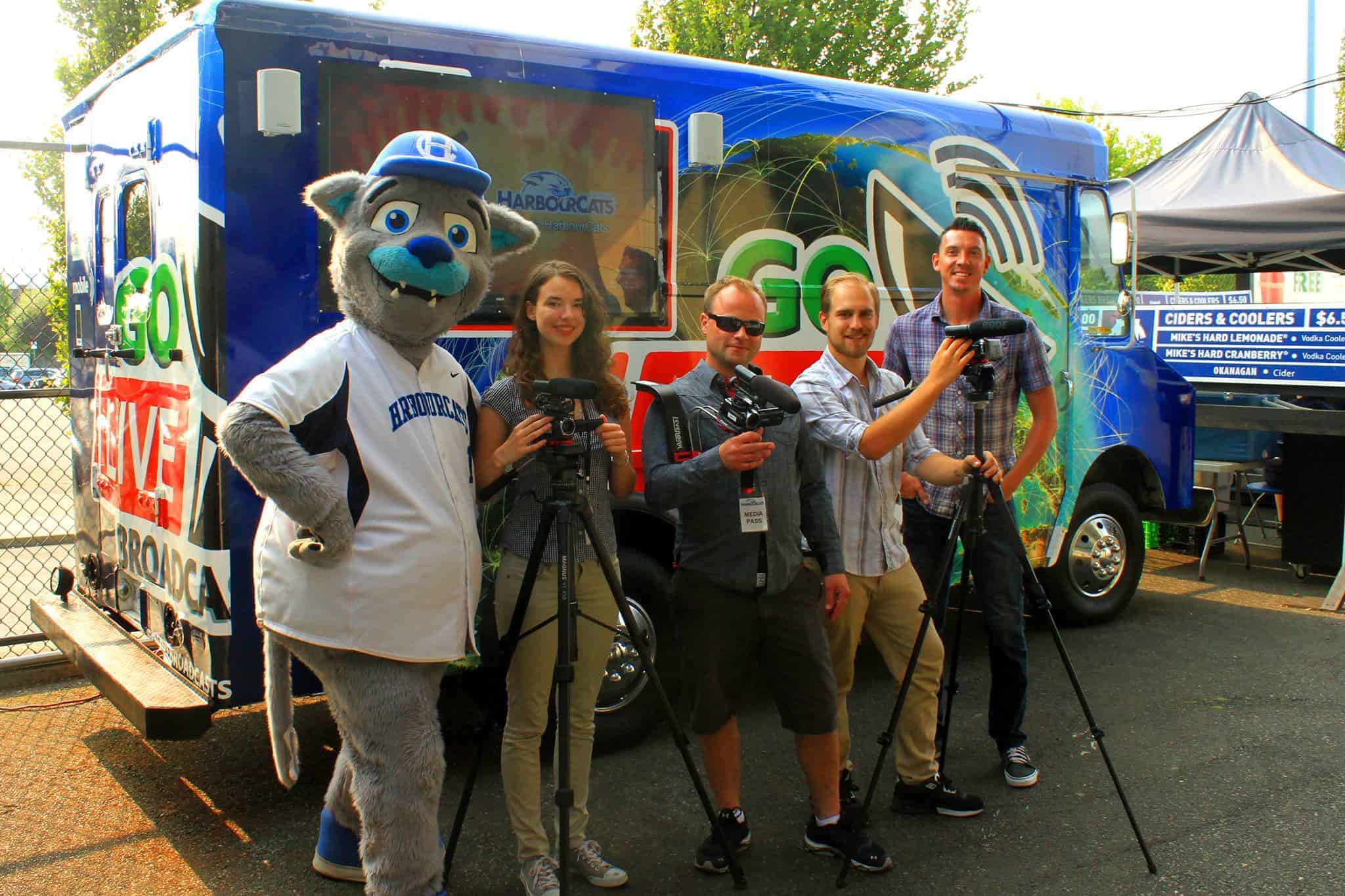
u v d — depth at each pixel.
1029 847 3.66
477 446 3.13
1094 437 6.20
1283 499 8.03
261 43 3.58
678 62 4.50
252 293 3.59
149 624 4.24
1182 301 10.38
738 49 15.80
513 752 3.21
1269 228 8.83
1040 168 5.84
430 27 3.91
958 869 3.51
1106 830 3.79
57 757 4.44
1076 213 6.03
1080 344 6.10
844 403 3.60
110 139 4.48
